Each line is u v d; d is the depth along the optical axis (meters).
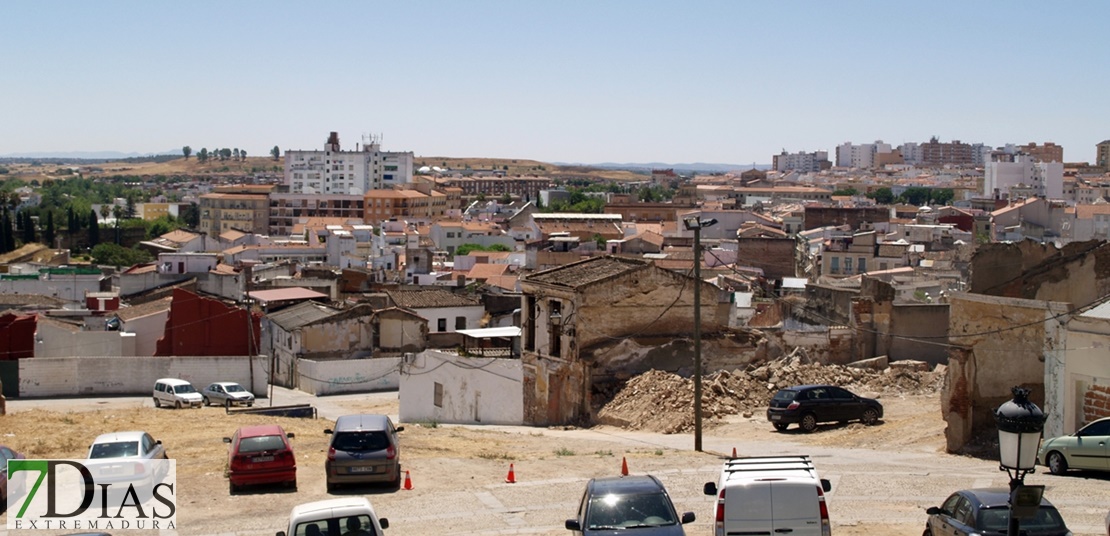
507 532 26.00
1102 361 32.19
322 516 20.95
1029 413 17.64
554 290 50.31
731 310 66.38
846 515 26.20
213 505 29.58
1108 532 20.14
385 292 88.56
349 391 73.88
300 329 76.88
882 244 148.75
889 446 37.12
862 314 52.00
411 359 61.44
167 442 41.28
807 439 39.50
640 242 161.12
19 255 190.50
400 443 40.25
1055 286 39.38
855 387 47.66
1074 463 29.50
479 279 131.88
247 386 73.88
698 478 31.41
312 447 39.28
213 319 81.25
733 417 44.72
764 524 19.33
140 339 83.88
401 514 28.16
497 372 54.38
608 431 45.53
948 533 20.72
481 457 36.56
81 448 39.69
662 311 50.19
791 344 51.50
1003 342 35.19
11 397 71.31
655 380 47.38
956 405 35.50
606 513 20.39
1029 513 17.39
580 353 48.69
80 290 117.12
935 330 51.88
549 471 33.47
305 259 183.12
